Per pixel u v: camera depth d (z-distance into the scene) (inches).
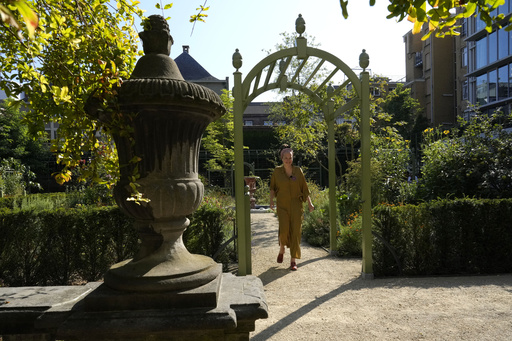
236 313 76.7
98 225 191.8
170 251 83.7
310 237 311.9
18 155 874.1
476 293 165.2
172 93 75.9
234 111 201.5
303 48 201.9
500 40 898.1
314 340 121.4
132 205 81.8
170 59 87.7
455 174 299.6
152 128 80.5
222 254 215.8
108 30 86.4
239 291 87.2
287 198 220.7
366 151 200.8
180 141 83.4
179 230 86.3
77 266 189.5
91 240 190.7
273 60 201.2
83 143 92.5
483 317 136.3
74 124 85.2
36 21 37.1
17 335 83.7
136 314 72.6
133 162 79.4
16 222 185.0
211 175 917.2
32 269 187.5
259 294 85.0
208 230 211.2
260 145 1045.2
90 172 85.6
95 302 74.2
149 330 70.2
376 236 200.5
